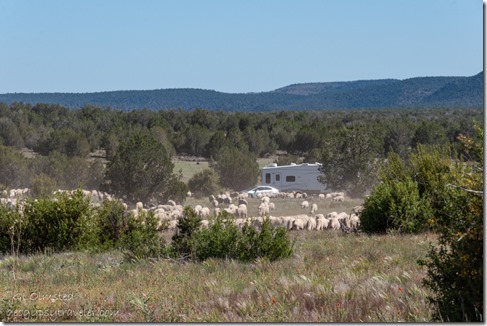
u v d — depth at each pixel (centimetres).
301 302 1852
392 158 4709
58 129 18300
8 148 11906
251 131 18138
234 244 3222
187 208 3488
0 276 2725
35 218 3719
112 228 3959
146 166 9212
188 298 2109
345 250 3228
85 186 11800
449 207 1516
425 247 3066
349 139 9844
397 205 4159
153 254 3284
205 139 17725
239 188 12700
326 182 9944
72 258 3244
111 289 2344
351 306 1761
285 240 3231
